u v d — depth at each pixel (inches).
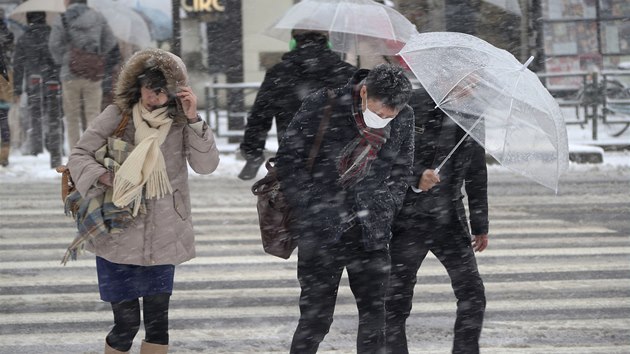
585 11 1791.3
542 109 438.6
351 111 403.9
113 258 412.8
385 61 658.8
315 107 408.2
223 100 1851.6
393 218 424.5
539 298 632.4
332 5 645.9
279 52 1897.1
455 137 443.5
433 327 565.3
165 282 421.7
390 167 414.6
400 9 1616.6
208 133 421.7
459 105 428.5
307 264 412.2
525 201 1026.7
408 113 419.8
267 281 681.0
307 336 412.2
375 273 413.4
